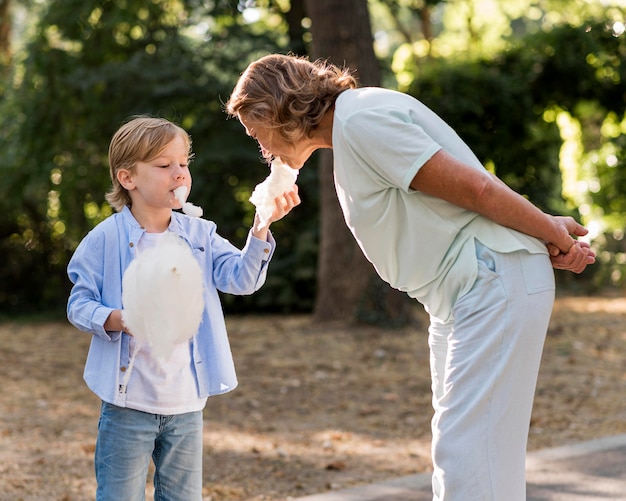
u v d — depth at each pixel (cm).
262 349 1233
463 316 340
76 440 750
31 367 1145
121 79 1777
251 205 1845
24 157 1866
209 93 1759
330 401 911
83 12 1806
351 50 1301
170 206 367
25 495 587
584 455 655
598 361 1116
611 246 1955
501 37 1816
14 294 1939
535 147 1808
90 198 1905
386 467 662
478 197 329
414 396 931
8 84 1941
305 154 369
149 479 634
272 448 723
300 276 1698
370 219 349
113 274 368
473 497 332
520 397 337
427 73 1673
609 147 1908
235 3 1752
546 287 339
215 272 386
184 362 367
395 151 331
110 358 359
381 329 1357
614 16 1762
